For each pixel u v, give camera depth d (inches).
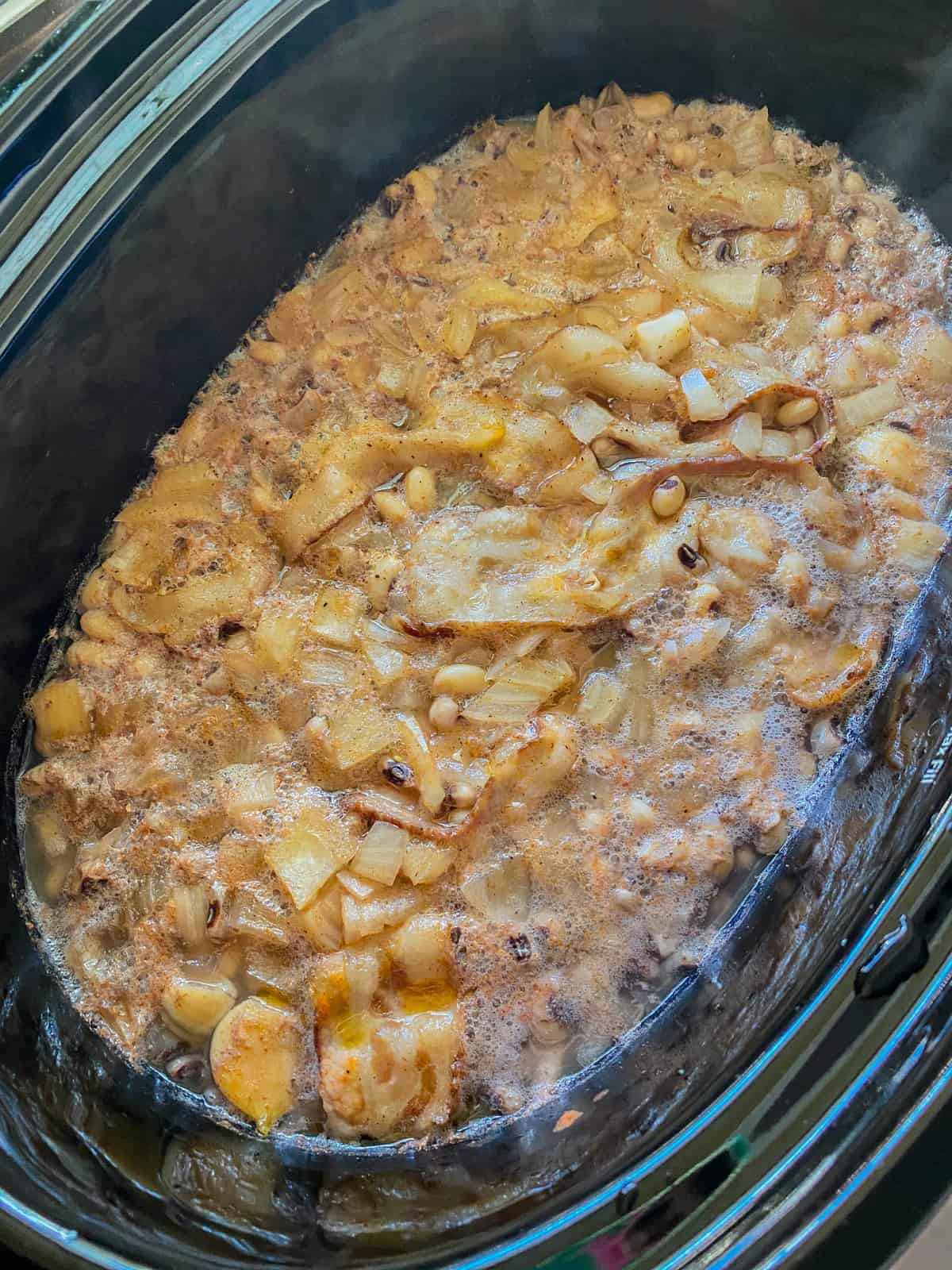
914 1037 7.9
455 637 11.3
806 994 8.7
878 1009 8.2
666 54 14.1
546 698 10.9
